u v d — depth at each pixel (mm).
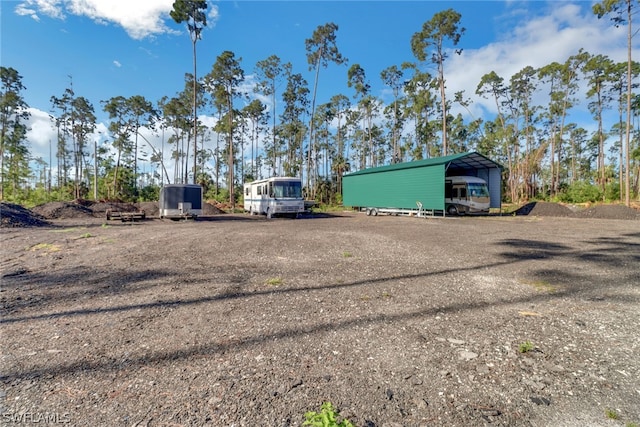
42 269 5691
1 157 32812
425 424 1830
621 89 32750
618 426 1799
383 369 2426
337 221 17438
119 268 5766
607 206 18344
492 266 5922
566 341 2889
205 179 43156
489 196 21438
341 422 1804
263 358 2576
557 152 50031
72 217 19547
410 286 4656
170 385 2193
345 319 3406
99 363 2479
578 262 6188
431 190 19719
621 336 2977
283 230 12297
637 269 5578
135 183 39000
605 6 20312
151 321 3340
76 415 1875
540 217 19375
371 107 47656
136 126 45531
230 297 4145
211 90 35000
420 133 42531
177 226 14367
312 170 50750
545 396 2092
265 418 1856
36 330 3107
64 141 52031
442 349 2746
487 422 1847
